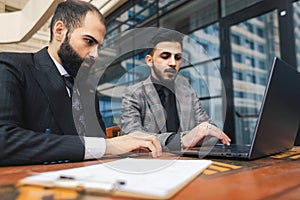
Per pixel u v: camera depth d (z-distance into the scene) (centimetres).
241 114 292
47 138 59
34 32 207
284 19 248
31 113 81
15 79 78
